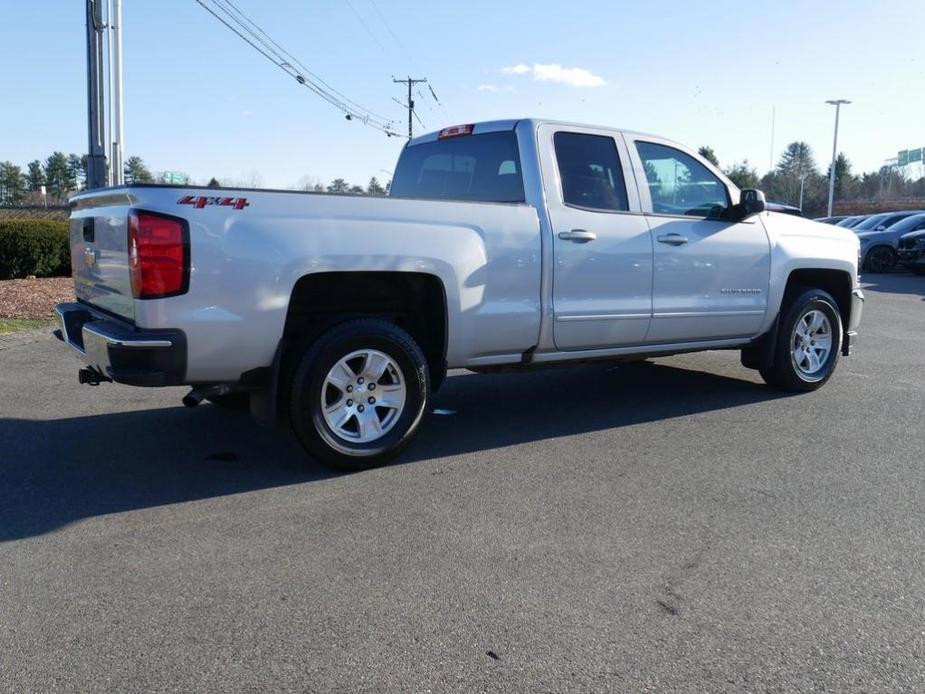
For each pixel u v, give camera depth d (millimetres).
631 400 6797
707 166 6426
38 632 2969
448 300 4914
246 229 4270
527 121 5547
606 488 4562
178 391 7027
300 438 4605
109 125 17969
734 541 3836
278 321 4371
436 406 6594
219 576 3432
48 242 15539
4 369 7953
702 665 2785
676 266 6000
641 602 3227
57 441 5453
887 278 21672
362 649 2871
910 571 3535
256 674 2715
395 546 3746
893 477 4781
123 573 3457
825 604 3229
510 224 5180
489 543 3787
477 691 2629
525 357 5445
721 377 7789
